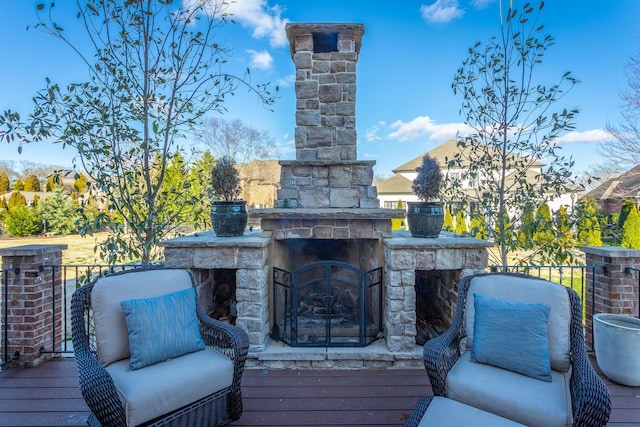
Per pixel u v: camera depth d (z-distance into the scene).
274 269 3.32
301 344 3.15
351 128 3.56
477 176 4.70
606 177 10.22
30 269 3.05
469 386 1.86
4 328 3.03
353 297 3.90
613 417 2.26
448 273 3.53
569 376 2.00
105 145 3.40
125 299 2.26
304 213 3.22
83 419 2.27
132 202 3.72
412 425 1.51
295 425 2.21
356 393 2.61
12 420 2.25
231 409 2.20
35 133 3.10
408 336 3.04
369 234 3.40
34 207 16.98
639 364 2.58
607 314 2.89
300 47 3.59
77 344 2.06
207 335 2.44
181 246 3.04
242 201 3.53
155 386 1.87
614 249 3.21
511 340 2.02
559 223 3.98
